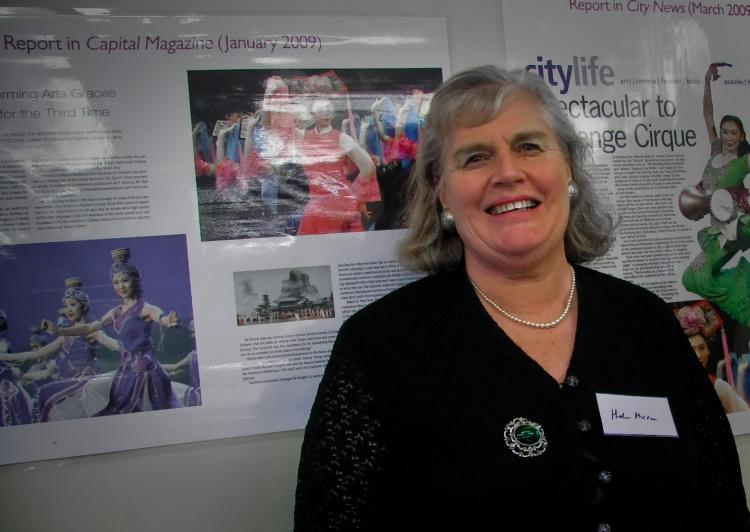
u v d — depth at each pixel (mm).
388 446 951
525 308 1032
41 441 1195
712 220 1443
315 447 944
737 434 1419
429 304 1021
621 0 1434
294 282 1297
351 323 1034
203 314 1261
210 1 1288
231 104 1286
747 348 1434
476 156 1007
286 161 1304
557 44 1405
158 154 1258
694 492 963
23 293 1204
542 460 876
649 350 1018
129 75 1253
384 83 1345
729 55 1459
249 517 1267
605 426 913
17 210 1211
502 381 924
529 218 968
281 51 1308
